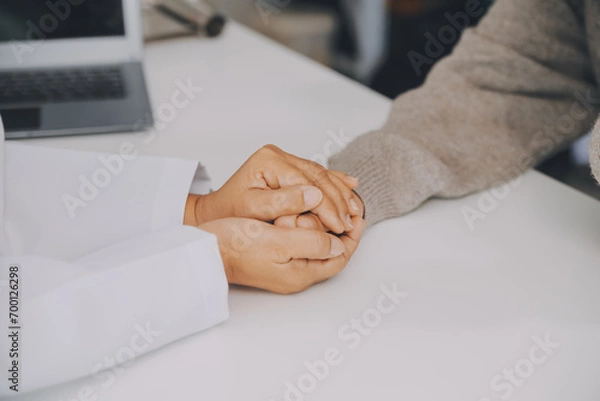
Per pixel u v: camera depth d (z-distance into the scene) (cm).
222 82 103
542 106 83
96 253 54
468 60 86
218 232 57
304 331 54
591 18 82
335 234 62
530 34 85
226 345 53
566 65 86
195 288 52
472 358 51
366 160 71
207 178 66
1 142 59
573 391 48
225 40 120
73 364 48
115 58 99
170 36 119
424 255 64
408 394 48
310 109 95
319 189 60
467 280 60
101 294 49
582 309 57
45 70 98
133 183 63
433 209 72
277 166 61
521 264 63
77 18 96
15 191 61
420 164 71
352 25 232
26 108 89
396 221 70
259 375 50
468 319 56
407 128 80
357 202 66
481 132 80
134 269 50
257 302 58
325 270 58
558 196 74
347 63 239
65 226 60
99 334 48
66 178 63
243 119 91
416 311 56
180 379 50
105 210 61
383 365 51
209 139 86
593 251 65
